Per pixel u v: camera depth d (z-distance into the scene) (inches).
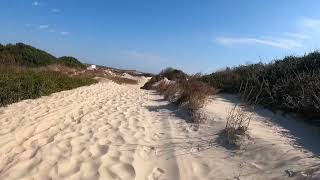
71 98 521.7
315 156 207.8
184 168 215.8
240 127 263.1
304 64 407.2
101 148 248.2
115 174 201.9
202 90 447.2
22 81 529.0
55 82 648.4
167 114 387.2
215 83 543.2
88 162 217.2
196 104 365.1
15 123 308.8
